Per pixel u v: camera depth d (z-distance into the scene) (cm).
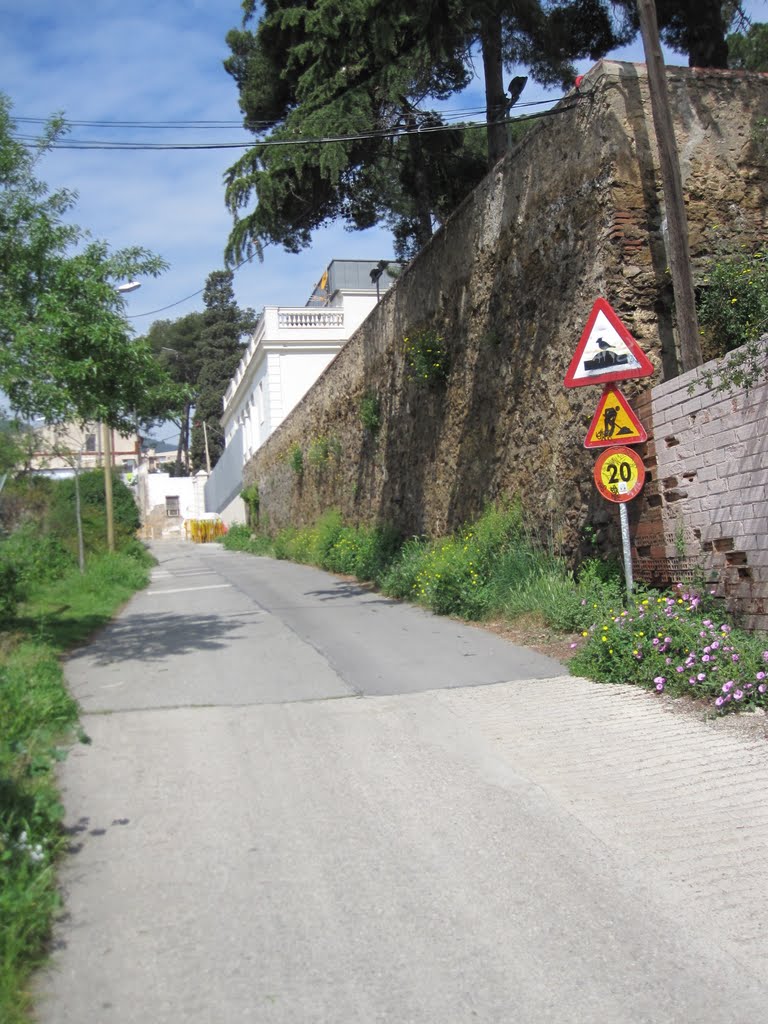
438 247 1501
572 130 1051
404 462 1727
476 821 481
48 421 902
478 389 1338
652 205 981
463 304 1398
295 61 1736
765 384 710
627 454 839
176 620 1297
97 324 880
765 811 474
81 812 499
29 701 650
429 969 343
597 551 995
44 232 895
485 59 1441
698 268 988
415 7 1316
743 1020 308
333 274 4353
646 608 773
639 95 991
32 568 1529
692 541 814
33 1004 321
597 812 486
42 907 369
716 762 546
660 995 323
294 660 913
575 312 1041
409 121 1744
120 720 679
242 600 1556
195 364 7188
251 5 1788
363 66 1592
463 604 1141
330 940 365
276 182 1719
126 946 361
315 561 2288
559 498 1077
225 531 5434
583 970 340
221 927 376
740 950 352
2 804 445
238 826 479
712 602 778
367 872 425
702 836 450
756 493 724
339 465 2317
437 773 554
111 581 1861
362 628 1123
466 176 2020
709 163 1012
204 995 327
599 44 1473
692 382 795
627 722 636
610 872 420
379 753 594
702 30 1334
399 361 1750
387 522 1839
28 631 1051
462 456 1403
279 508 3419
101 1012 317
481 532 1230
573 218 1050
